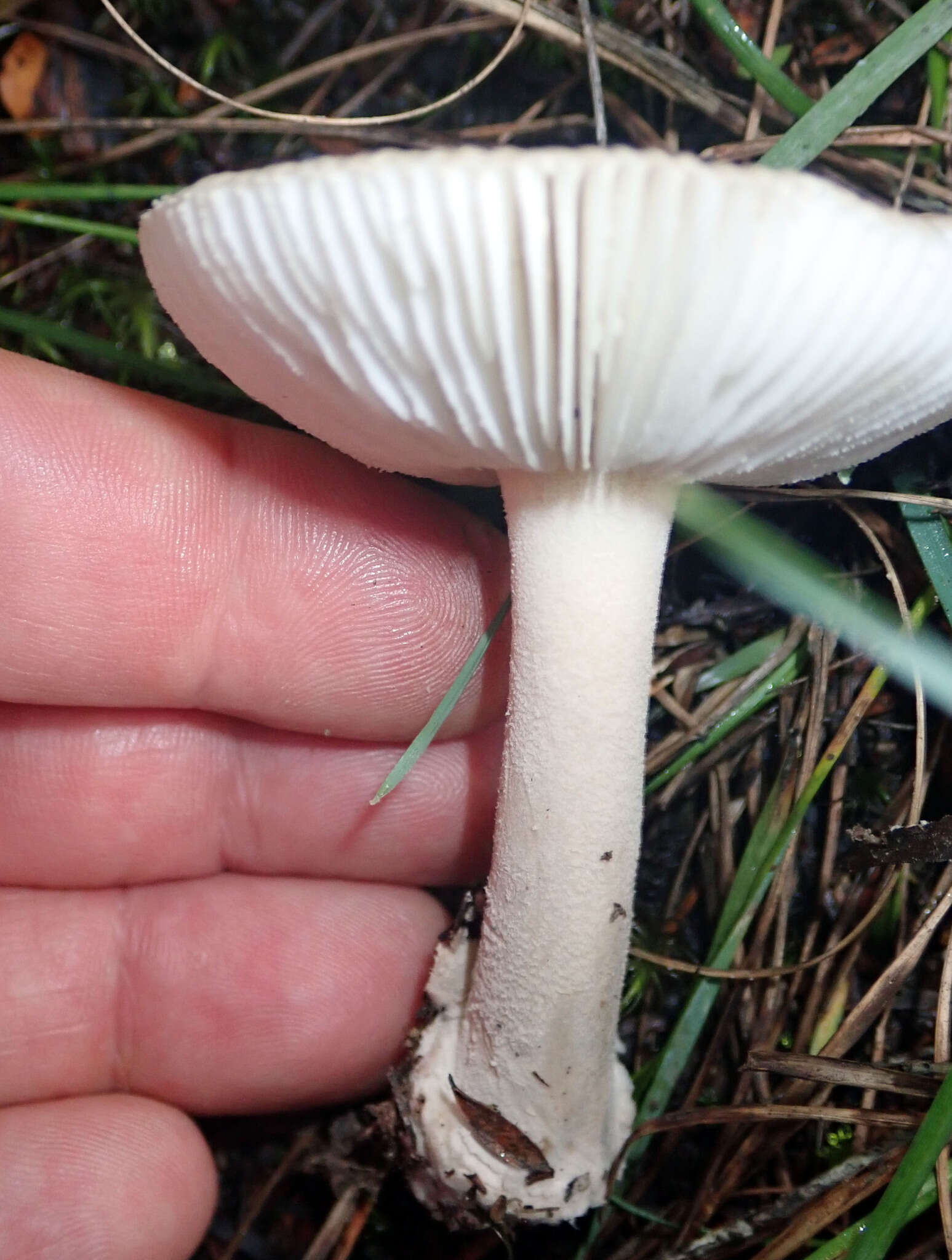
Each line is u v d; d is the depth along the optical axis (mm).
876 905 68
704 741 76
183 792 80
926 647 71
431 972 70
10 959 79
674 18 76
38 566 66
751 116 73
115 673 72
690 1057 77
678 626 79
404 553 73
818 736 73
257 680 75
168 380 78
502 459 52
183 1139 78
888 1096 68
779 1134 69
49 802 78
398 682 75
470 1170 66
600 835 59
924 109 71
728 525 73
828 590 73
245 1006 80
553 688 58
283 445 73
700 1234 70
